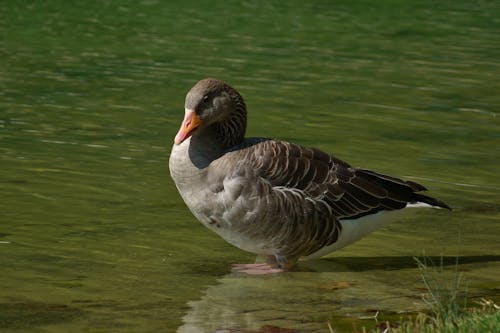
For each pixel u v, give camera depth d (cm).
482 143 1984
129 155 1812
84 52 2742
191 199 1252
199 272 1259
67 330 1041
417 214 1548
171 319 1085
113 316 1088
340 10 3600
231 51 2827
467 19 3481
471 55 2880
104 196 1570
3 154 1781
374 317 1095
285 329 1056
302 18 3412
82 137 1922
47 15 3281
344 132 2030
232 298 1163
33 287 1178
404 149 1919
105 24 3164
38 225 1418
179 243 1375
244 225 1234
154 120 2073
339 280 1244
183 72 2534
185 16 3362
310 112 2186
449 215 1538
